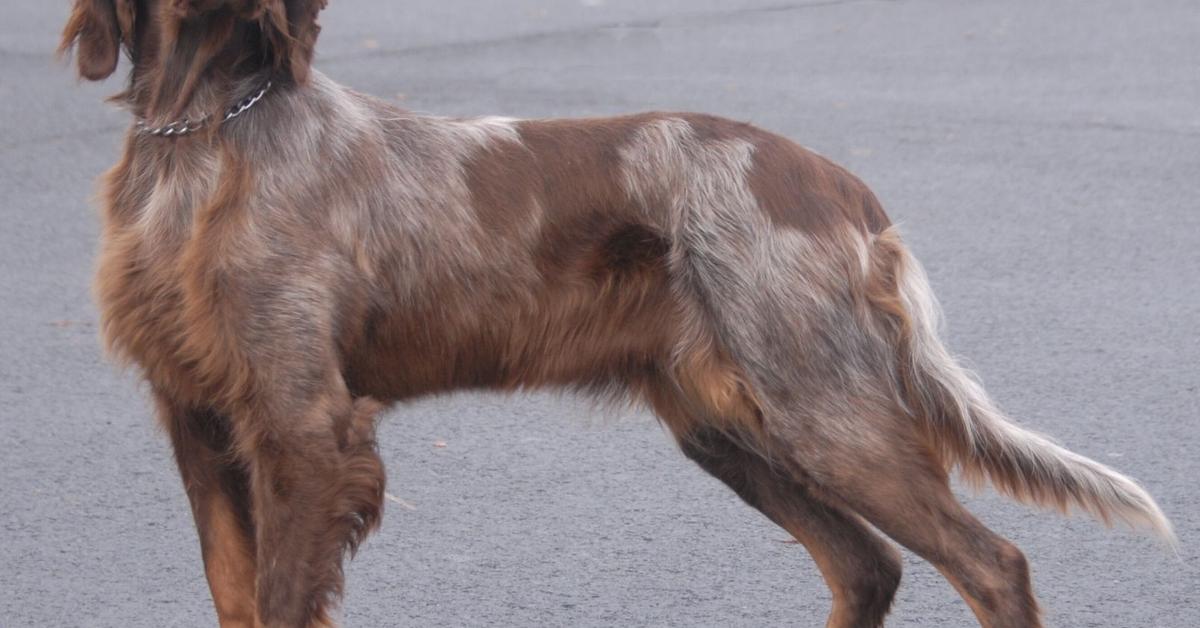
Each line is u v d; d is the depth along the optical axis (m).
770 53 17.23
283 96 5.30
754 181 5.47
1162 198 11.81
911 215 11.41
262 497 5.21
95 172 12.39
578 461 7.76
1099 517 5.56
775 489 5.95
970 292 9.91
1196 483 7.33
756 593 6.51
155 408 5.54
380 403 5.50
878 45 17.72
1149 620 6.21
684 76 15.91
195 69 5.24
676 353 5.52
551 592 6.49
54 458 7.71
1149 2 20.05
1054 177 12.34
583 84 15.38
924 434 5.53
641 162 5.54
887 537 5.96
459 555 6.80
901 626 6.25
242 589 5.53
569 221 5.53
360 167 5.36
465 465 7.70
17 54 16.62
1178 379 8.56
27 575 6.57
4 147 13.03
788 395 5.39
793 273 5.37
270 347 5.11
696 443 5.95
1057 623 6.19
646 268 5.54
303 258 5.18
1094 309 9.62
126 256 5.23
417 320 5.48
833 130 13.69
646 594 6.49
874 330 5.44
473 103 14.30
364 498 5.24
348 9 19.92
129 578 6.57
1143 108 14.52
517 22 19.02
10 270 10.32
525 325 5.57
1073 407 8.21
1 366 8.81
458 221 5.46
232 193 5.15
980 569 5.36
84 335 9.30
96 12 5.45
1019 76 15.99
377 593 6.47
